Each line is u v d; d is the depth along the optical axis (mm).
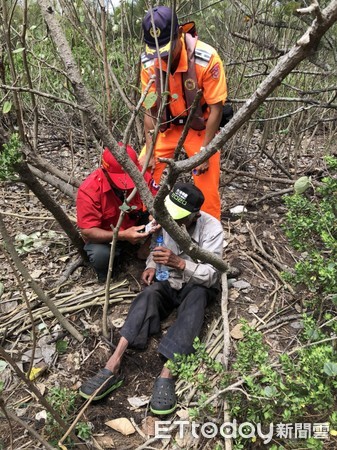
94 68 3643
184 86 2561
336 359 1685
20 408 2096
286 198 2492
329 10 827
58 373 2273
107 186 2523
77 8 2928
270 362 2168
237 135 4117
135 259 2902
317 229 2283
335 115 3986
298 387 1676
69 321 2523
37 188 2324
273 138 4355
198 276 2359
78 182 3119
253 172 4074
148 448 1935
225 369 2090
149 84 1477
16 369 1319
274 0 3137
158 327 2393
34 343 1389
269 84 954
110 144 1305
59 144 4570
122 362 2320
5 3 2170
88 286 2764
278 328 2402
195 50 2498
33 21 3482
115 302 2615
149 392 2201
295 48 898
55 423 1888
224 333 2268
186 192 2291
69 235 2695
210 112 2643
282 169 3832
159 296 2416
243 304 2576
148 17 2326
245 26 3555
